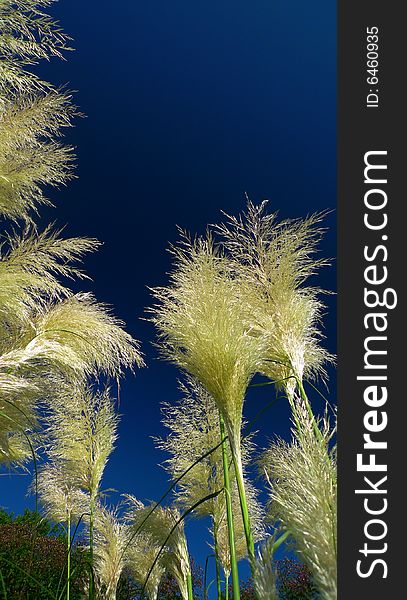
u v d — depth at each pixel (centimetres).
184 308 230
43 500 471
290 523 140
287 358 255
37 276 311
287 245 265
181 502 392
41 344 298
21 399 311
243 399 209
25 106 333
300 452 150
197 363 211
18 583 444
